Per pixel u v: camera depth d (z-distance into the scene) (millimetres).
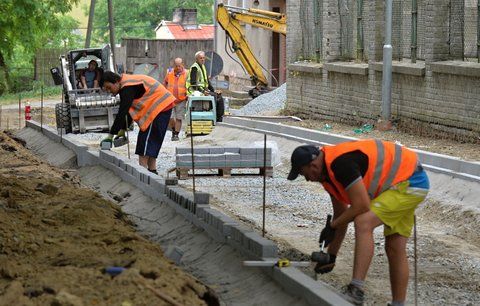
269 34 74562
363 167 16000
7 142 44094
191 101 48500
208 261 20375
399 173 16062
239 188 31797
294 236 23906
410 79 42438
